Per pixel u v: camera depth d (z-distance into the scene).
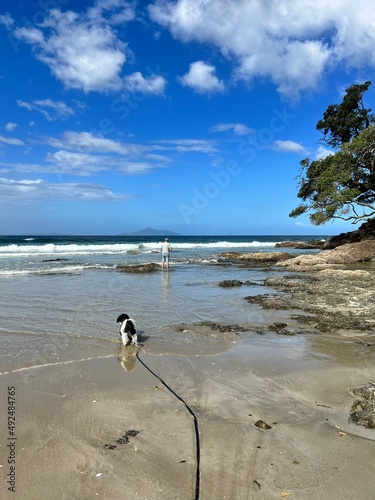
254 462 3.33
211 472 3.18
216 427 3.96
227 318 9.27
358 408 4.45
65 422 4.04
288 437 3.77
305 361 6.20
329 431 3.92
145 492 2.93
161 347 6.88
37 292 12.99
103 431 3.86
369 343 7.21
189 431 3.87
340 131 36.09
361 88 33.84
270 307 10.49
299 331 8.09
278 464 3.30
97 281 16.12
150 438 3.73
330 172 31.25
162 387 5.07
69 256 31.72
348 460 3.38
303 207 34.19
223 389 5.03
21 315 9.39
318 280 16.33
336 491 2.95
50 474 3.14
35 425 3.96
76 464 3.29
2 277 17.19
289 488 2.98
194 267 23.50
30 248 40.38
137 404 4.51
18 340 7.20
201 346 6.97
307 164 35.34
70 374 5.49
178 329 8.17
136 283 15.72
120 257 30.86
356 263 25.05
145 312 9.90
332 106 36.34
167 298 12.05
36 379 5.27
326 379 5.42
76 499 2.85
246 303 11.24
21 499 2.84
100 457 3.39
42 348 6.73
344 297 11.84
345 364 6.07
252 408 4.46
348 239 36.16
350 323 8.59
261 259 28.80
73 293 12.85
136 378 5.39
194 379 5.38
